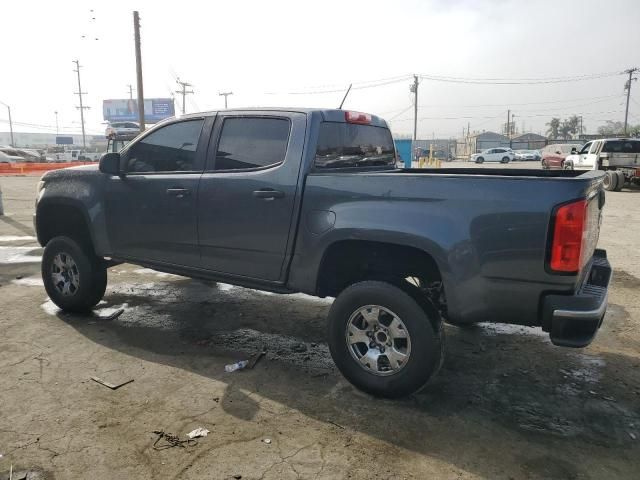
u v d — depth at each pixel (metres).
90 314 5.26
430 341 3.31
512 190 3.01
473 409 3.45
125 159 4.74
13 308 5.41
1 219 11.86
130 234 4.66
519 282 3.03
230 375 3.92
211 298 5.94
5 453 2.88
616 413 3.42
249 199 3.90
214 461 2.83
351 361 3.61
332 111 4.03
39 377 3.82
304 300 5.90
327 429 3.17
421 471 2.78
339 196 3.52
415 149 59.81
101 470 2.74
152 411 3.36
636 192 19.16
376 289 3.43
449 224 3.15
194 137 4.34
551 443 3.06
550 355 4.38
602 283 3.34
